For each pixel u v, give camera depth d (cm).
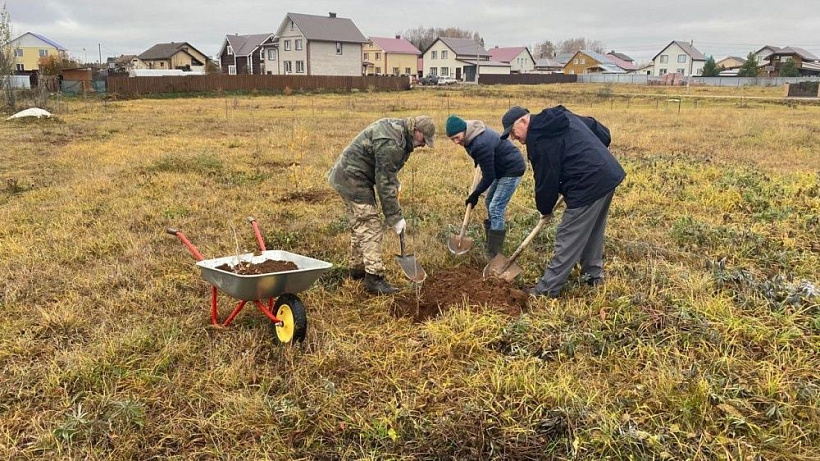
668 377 371
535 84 7119
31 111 2197
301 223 748
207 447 325
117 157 1232
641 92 5134
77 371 388
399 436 327
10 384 380
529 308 489
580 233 487
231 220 767
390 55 8788
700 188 909
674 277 539
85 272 577
